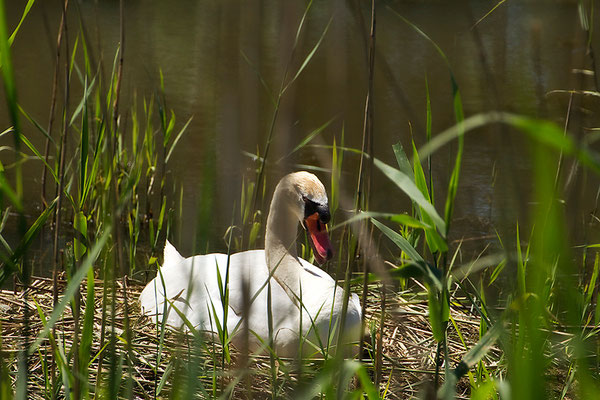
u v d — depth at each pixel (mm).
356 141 19938
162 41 30266
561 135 3303
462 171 17750
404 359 9805
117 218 6168
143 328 10094
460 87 25703
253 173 10328
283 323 9406
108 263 6730
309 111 21828
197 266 10773
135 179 14195
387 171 5340
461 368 5777
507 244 5816
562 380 8727
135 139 15805
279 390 8078
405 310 11328
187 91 23406
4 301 10648
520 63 27094
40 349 8617
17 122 5113
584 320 10430
